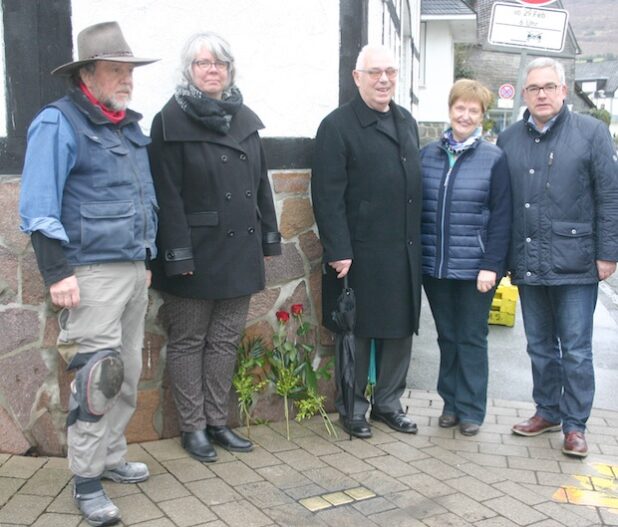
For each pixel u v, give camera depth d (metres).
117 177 2.87
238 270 3.44
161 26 3.67
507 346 6.17
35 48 3.32
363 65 3.77
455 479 3.46
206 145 3.33
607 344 6.37
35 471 3.32
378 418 4.22
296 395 4.06
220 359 3.63
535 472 3.59
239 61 3.91
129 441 3.71
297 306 4.02
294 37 4.05
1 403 3.44
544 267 3.80
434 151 4.02
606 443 4.03
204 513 3.02
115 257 2.87
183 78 3.32
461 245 3.91
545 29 5.81
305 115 4.14
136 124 3.07
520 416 4.44
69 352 2.93
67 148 2.75
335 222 3.79
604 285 9.62
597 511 3.18
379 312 3.89
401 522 3.02
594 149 3.72
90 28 2.84
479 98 3.86
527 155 3.85
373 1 4.73
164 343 3.73
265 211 3.68
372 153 3.80
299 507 3.11
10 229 3.35
